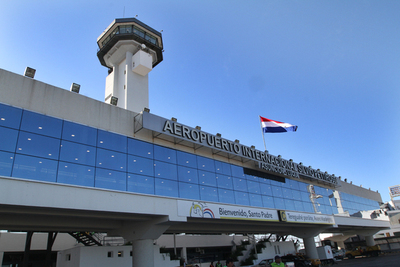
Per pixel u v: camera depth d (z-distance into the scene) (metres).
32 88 17.98
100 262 23.31
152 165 22.38
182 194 23.36
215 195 25.97
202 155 26.64
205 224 28.89
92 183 18.55
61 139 18.19
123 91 40.88
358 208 49.31
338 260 49.50
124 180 20.22
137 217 20.47
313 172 39.69
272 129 38.44
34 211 16.30
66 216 18.62
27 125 17.02
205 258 42.53
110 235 23.83
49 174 16.86
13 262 31.84
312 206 37.94
